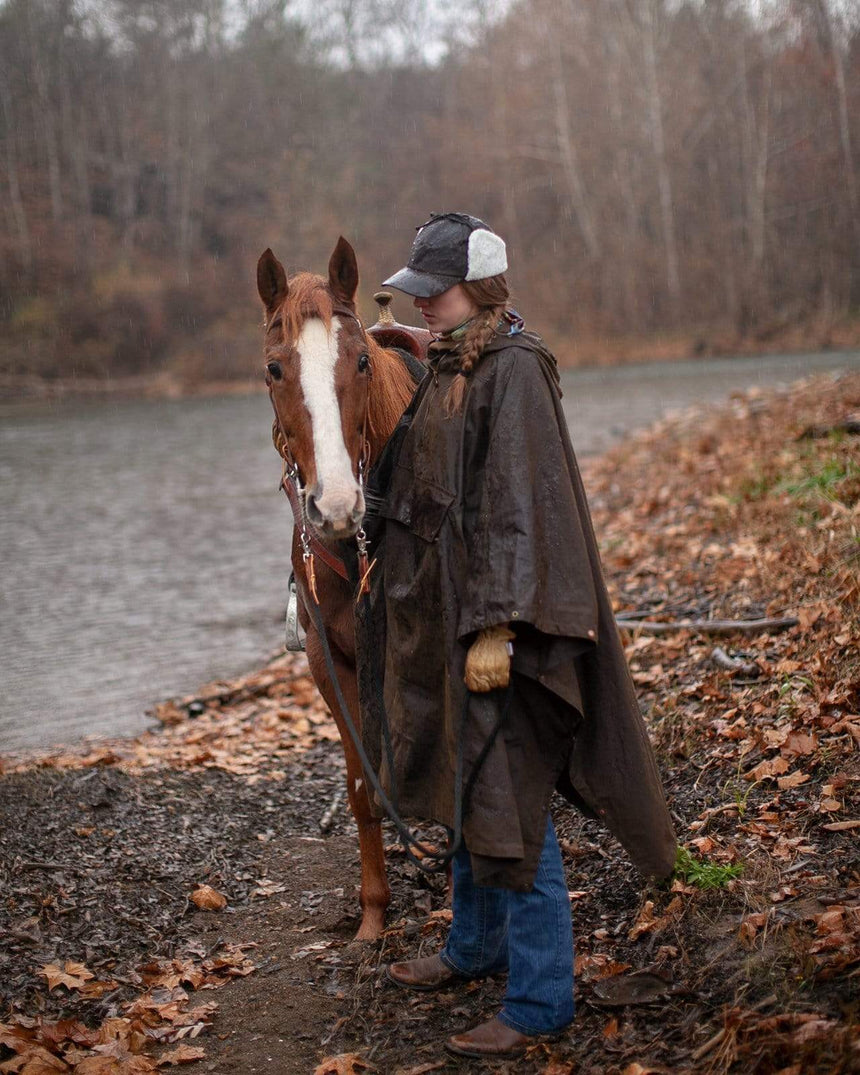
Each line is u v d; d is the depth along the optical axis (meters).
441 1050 2.69
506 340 2.52
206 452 18.94
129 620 8.14
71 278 42.78
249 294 43.22
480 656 2.38
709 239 40.78
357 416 2.73
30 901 3.56
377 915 3.35
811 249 39.25
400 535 2.63
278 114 49.12
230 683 6.48
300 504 2.95
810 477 6.96
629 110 40.53
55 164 45.66
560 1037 2.62
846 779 3.31
